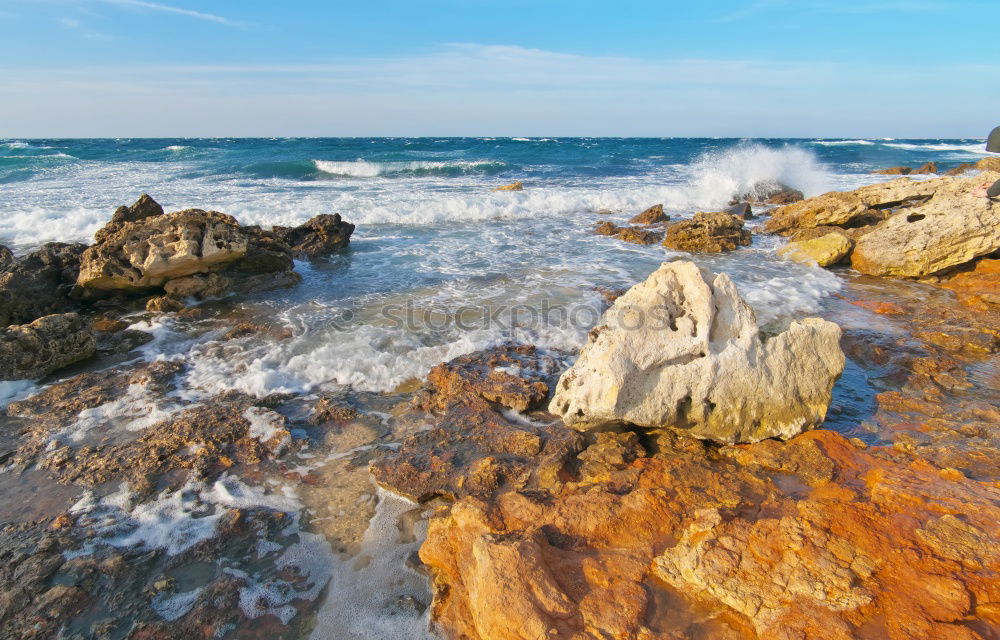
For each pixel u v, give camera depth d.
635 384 4.95
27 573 3.94
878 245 11.52
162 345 7.95
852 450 4.95
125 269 9.37
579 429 5.39
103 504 4.68
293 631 3.58
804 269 11.86
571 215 19.16
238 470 5.16
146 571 4.02
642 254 13.23
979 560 3.39
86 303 9.62
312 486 4.98
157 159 36.62
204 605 3.75
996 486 4.19
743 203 19.41
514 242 14.51
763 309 9.09
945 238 10.72
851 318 8.73
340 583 3.96
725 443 5.16
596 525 4.03
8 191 21.02
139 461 5.22
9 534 4.31
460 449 5.38
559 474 4.85
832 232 13.38
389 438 5.70
